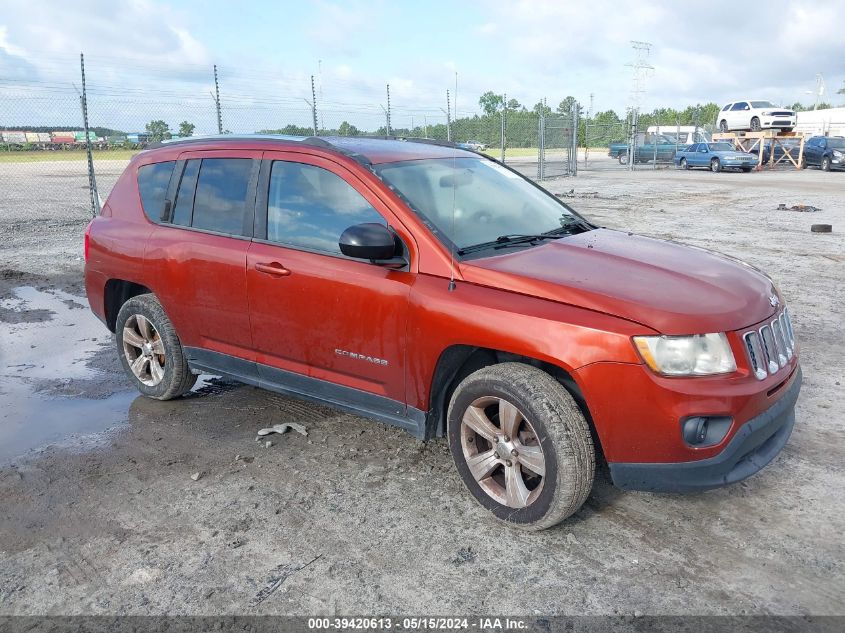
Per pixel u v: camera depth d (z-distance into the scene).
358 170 3.81
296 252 3.98
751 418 3.06
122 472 4.03
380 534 3.36
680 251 3.97
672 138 39.69
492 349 3.45
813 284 8.41
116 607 2.88
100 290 5.17
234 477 3.95
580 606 2.82
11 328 7.07
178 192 4.67
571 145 30.39
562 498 3.13
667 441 2.99
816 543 3.21
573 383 3.28
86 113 13.70
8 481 3.94
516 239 3.86
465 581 3.00
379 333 3.64
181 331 4.68
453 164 4.35
